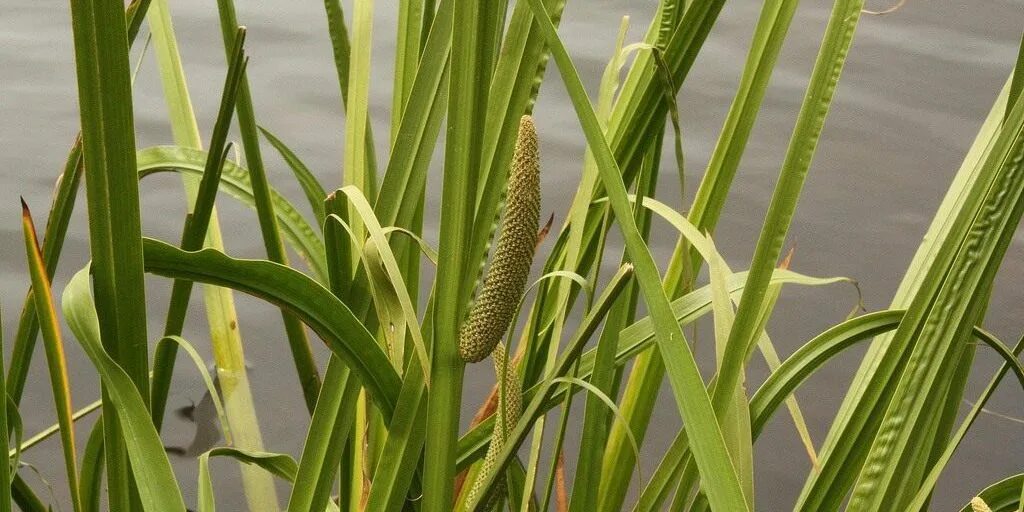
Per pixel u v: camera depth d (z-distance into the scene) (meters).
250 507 1.66
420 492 0.98
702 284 2.44
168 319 0.95
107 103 0.83
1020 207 0.85
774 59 1.00
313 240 1.11
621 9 3.96
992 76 3.73
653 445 2.11
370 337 0.92
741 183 3.00
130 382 0.83
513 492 1.04
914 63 3.81
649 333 1.02
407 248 1.06
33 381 2.09
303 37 3.57
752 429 0.98
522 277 0.86
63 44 3.37
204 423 1.95
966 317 0.86
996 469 2.13
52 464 1.86
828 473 0.94
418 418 0.91
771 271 0.87
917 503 0.90
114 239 0.84
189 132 1.22
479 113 0.83
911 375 0.87
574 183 2.90
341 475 1.03
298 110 3.08
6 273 2.34
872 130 3.35
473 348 0.86
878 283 2.62
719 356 0.88
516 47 0.87
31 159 2.71
